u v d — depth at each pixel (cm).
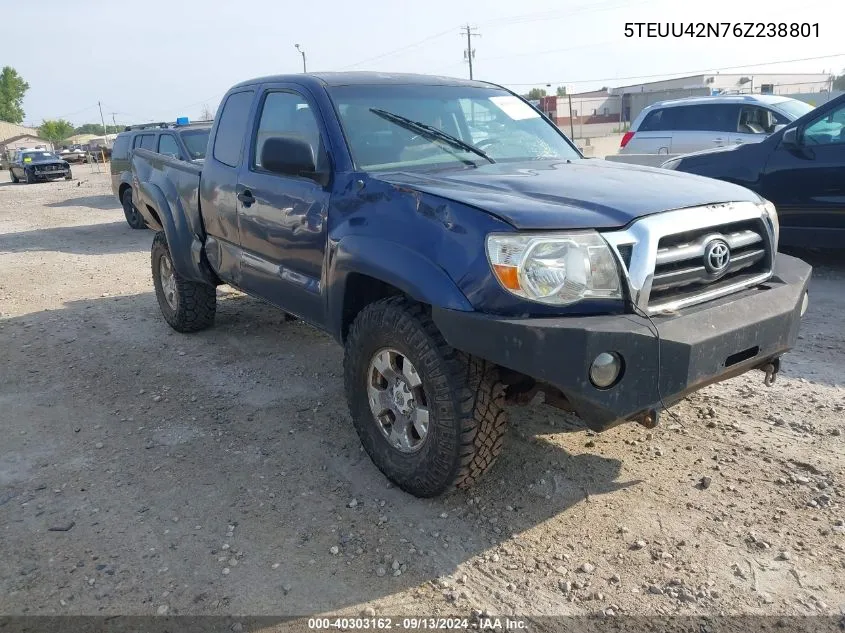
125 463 387
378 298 370
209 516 332
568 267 273
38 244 1216
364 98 410
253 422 432
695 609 262
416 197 317
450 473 311
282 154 370
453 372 299
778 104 1126
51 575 294
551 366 268
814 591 269
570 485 345
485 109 452
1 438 423
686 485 341
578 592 273
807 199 700
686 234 295
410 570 290
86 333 635
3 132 9288
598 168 382
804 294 337
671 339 273
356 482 357
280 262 433
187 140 1252
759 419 405
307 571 291
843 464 352
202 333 617
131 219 1394
